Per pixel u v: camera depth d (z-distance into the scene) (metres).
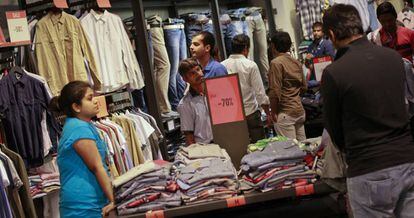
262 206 2.76
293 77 4.88
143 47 5.39
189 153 3.00
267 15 8.21
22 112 4.00
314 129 5.81
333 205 2.68
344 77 2.21
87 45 4.70
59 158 3.08
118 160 4.52
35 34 4.50
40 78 4.12
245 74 4.59
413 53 4.52
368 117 2.19
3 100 3.96
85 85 3.14
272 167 2.63
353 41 2.29
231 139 3.09
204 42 3.98
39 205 4.50
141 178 2.63
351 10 2.33
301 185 2.58
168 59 5.91
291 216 2.68
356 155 2.23
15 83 4.02
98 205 3.04
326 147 2.58
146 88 5.45
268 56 7.75
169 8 7.27
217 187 2.61
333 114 2.28
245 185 2.66
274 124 5.03
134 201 2.58
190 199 2.57
